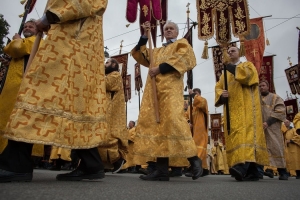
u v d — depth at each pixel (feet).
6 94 11.44
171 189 7.12
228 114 14.19
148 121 11.64
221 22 21.35
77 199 4.58
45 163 28.22
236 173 12.89
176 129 10.98
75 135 7.30
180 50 12.07
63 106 7.13
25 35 12.56
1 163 6.51
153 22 17.40
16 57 11.76
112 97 15.93
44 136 6.64
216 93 15.19
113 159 15.01
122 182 9.36
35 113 6.67
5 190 4.95
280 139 18.37
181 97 11.71
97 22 8.63
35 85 6.88
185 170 28.68
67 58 7.46
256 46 29.58
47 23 7.58
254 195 6.26
